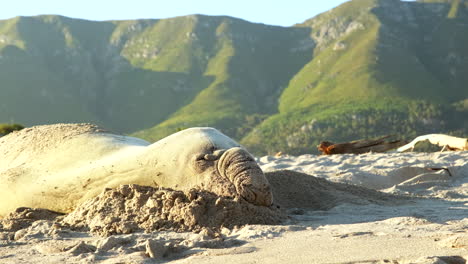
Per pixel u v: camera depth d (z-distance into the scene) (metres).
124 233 4.67
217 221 4.73
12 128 21.83
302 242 3.82
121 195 5.31
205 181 5.28
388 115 173.50
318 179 6.89
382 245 3.51
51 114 198.50
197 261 3.43
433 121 170.75
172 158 5.48
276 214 5.12
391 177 9.02
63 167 6.14
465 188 7.99
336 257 3.27
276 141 169.50
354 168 10.43
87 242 4.32
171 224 4.75
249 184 5.11
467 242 3.25
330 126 170.25
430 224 4.34
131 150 5.89
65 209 5.97
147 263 3.48
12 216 5.89
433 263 2.86
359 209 5.70
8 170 6.43
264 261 3.32
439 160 11.84
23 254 3.99
